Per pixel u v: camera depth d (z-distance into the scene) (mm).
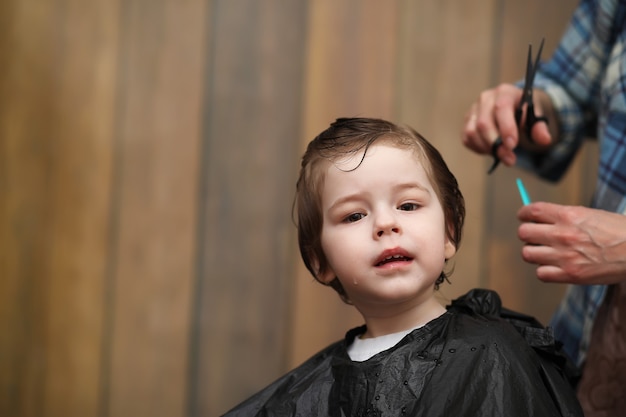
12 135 2303
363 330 1169
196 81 2289
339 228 1088
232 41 2291
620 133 1256
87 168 2289
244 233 2264
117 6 2299
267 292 2248
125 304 2270
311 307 2234
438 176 1130
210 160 2279
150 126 2291
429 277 1062
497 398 942
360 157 1089
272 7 2289
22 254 2287
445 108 2264
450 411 935
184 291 2264
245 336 2248
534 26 2258
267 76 2281
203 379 2248
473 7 2268
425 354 1017
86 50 2301
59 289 2275
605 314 1221
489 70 2266
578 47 1488
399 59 2273
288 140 2271
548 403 956
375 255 1049
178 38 2295
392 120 2268
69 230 2285
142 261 2275
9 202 2293
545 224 1155
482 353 980
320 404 1076
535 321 1128
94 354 2264
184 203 2275
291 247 2248
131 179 2289
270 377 2236
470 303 1104
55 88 2299
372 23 2273
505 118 1367
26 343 2273
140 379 2256
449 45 2270
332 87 2273
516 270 2230
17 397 2266
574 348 1314
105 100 2297
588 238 1112
